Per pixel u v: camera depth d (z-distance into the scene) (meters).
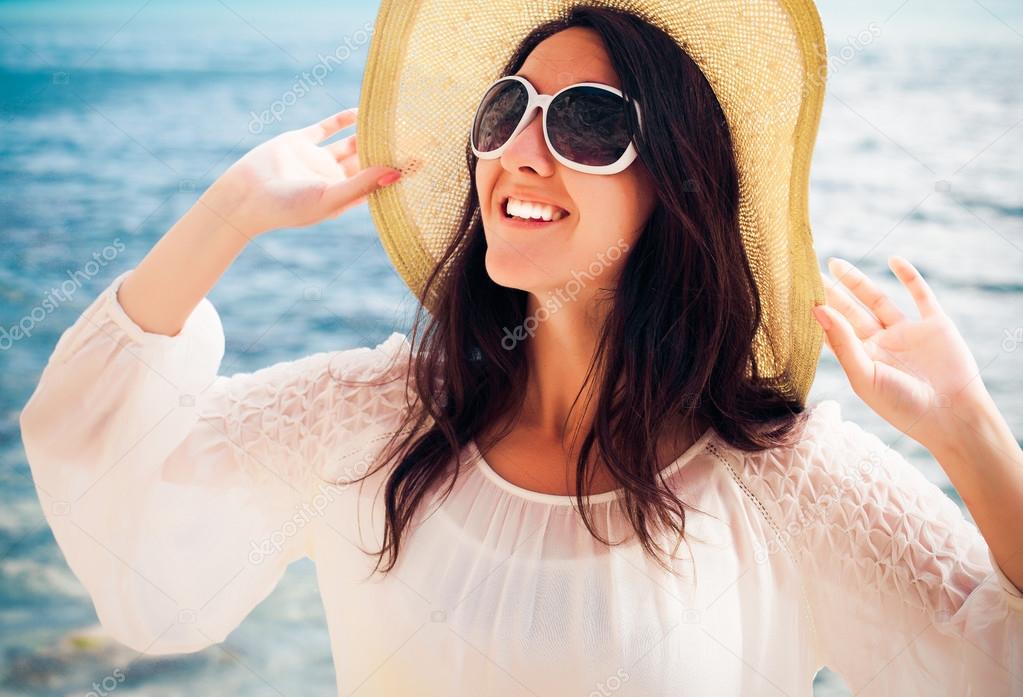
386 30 1.73
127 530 1.61
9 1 11.84
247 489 1.66
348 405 1.69
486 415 1.63
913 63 8.76
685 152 1.55
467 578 1.54
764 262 1.72
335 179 1.74
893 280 5.67
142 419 1.55
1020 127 7.58
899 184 6.84
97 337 1.53
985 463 1.53
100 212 7.18
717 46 1.61
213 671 3.54
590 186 1.51
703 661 1.51
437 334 1.67
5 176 7.75
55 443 1.55
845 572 1.57
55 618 3.79
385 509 1.60
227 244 1.55
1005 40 9.39
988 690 1.47
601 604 1.51
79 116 9.22
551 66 1.52
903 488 1.59
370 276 5.88
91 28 11.92
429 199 1.84
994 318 5.37
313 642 3.67
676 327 1.58
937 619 1.52
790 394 1.72
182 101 9.67
